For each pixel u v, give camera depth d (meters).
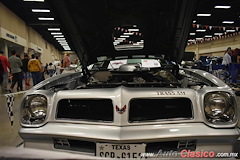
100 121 1.42
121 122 1.35
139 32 2.63
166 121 1.38
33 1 11.62
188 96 1.47
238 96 5.47
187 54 5.82
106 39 2.61
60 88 1.93
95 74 2.53
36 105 1.57
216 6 12.37
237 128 1.42
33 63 7.82
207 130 1.35
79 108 1.62
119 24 2.43
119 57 2.98
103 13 2.25
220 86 1.56
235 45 22.91
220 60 10.91
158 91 1.48
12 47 16.48
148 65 2.86
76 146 1.46
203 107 1.43
